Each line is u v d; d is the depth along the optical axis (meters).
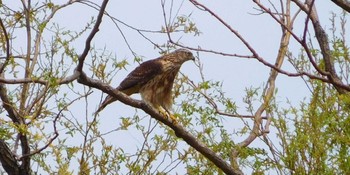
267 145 12.25
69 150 12.35
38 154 12.25
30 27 13.16
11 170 12.29
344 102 11.31
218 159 13.14
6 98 12.19
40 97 12.04
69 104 12.34
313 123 11.66
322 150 11.50
